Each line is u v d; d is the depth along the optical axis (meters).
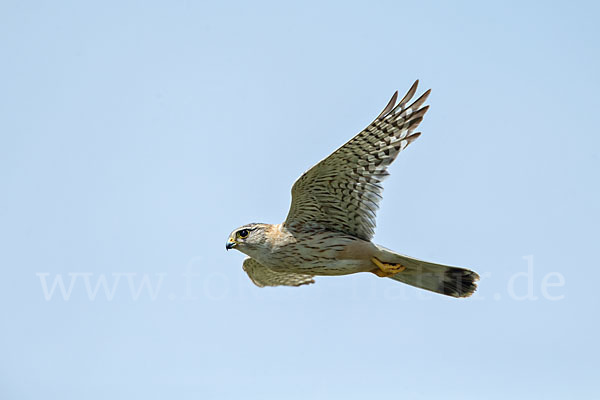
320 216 14.14
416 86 12.85
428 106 12.96
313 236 14.19
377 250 14.01
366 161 13.29
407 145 13.21
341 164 13.24
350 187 13.61
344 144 12.87
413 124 13.09
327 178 13.48
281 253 14.36
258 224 14.60
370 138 12.95
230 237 14.65
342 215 14.01
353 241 14.02
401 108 12.91
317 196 13.80
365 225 13.94
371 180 13.52
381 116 12.77
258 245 14.47
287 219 14.30
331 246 14.06
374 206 13.67
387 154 13.30
